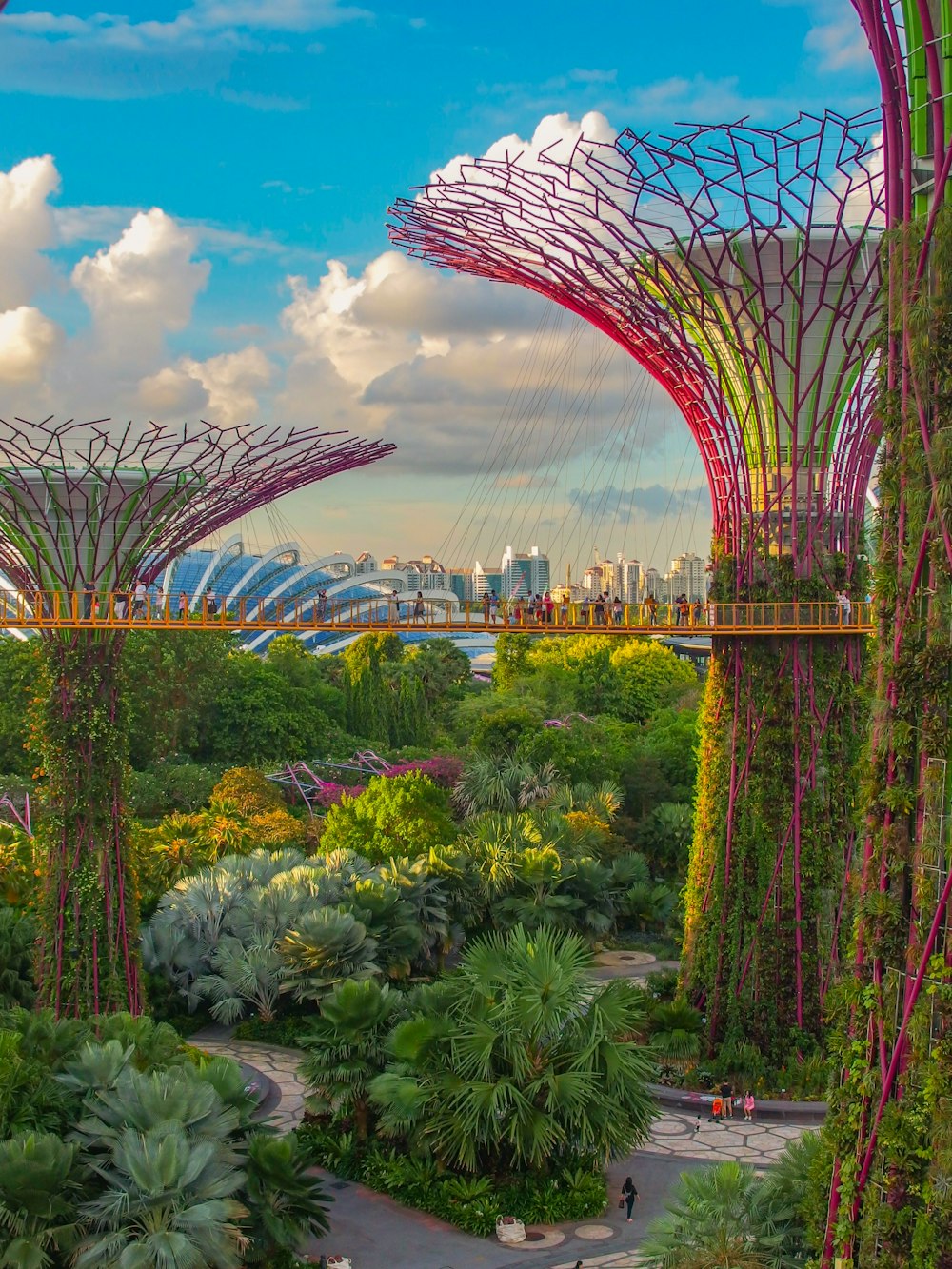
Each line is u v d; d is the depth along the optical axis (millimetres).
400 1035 41000
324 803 95250
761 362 49750
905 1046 28516
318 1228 36969
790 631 49656
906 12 29156
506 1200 40562
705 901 52938
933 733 28625
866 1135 29141
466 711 126875
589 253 48812
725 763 52438
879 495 30906
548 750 93438
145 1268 29719
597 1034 40094
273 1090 52156
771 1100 49094
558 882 67812
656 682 139750
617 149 44750
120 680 51250
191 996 60406
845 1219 28969
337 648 178875
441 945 63844
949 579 28484
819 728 50969
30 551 49781
